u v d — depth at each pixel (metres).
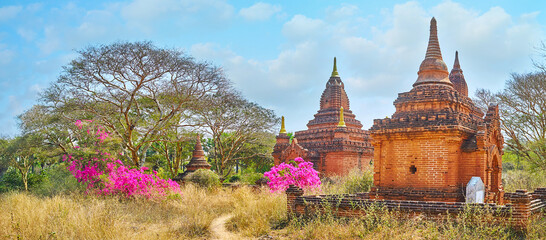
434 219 14.52
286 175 25.70
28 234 15.41
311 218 17.06
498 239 12.62
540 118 37.94
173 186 25.44
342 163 41.72
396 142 21.50
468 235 12.98
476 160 19.94
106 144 28.22
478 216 13.74
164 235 16.59
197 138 39.12
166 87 35.53
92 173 25.27
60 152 31.36
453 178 19.91
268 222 18.16
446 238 13.11
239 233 17.39
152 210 21.45
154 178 25.95
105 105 34.09
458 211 14.13
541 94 38.28
